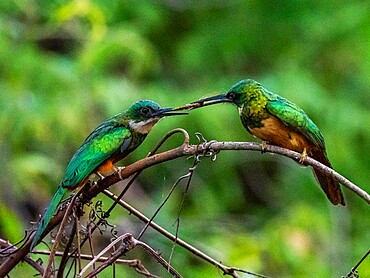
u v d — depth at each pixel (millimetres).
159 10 16969
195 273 13031
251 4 17266
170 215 14891
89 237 7379
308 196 16312
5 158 14133
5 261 7723
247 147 7215
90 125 14602
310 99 16047
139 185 15328
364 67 16516
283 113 8219
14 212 13820
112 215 13680
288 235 13734
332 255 13984
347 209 16234
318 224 14164
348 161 16125
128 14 16594
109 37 14695
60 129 14258
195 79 16859
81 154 7926
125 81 15039
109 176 7387
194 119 15422
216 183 16438
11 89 14219
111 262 7195
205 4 17453
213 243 13719
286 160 16750
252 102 8367
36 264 7711
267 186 17078
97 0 15656
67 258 7336
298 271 13531
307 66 16859
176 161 16250
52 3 15047
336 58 16953
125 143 8117
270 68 16984
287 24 17156
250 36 17094
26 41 14727
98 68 14758
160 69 16859
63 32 15398
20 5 14812
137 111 8281
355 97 16688
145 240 13516
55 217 7648
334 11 17000
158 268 13352
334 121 16156
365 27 16719
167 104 15477
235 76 16859
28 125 14078
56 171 14422
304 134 8211
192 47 17016
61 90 14344
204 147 7129
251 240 13789
